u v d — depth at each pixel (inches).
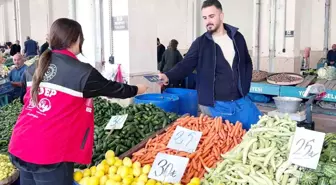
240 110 111.5
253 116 112.7
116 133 115.7
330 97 224.8
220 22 106.3
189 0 509.4
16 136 74.4
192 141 103.0
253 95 260.7
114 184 84.7
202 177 93.4
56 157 72.2
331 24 407.8
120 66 197.5
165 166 89.0
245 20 478.9
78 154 75.3
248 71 111.5
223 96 109.9
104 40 205.9
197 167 95.8
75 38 75.1
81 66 72.6
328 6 402.6
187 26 521.3
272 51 323.6
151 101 157.3
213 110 113.4
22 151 72.5
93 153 107.1
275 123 92.1
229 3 490.0
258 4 320.2
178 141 103.3
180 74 109.7
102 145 109.6
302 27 423.8
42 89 72.3
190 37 516.7
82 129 75.4
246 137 92.7
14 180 103.4
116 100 185.3
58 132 71.9
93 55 211.5
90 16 208.2
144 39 199.8
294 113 151.2
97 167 89.7
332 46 372.5
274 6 314.7
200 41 110.3
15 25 682.8
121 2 191.8
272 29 319.3
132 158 101.6
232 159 87.7
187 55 112.1
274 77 254.2
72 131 73.5
